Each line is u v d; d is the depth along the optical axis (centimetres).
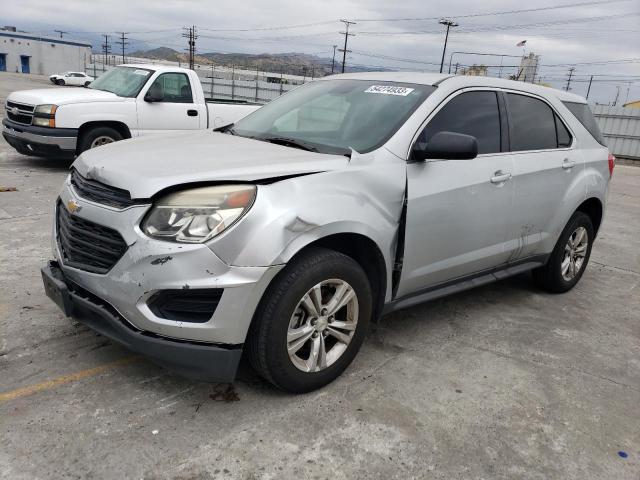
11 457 239
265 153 313
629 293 529
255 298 261
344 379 322
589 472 262
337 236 294
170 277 251
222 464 245
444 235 352
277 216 262
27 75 7875
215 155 305
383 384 320
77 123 848
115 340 273
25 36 9062
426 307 444
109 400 284
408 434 276
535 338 404
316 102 395
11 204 649
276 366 280
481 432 283
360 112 361
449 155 319
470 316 434
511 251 418
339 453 258
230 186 265
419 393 314
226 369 268
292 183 277
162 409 280
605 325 441
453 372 342
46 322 361
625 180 1541
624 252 686
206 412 281
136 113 898
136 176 269
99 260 275
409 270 338
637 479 260
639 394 337
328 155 314
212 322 258
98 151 327
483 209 375
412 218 327
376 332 389
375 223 304
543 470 260
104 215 271
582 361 374
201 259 251
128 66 985
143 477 234
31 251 493
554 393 328
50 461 238
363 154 318
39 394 284
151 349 260
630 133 2425
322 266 282
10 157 980
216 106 996
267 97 4159
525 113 429
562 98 479
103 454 245
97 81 1002
